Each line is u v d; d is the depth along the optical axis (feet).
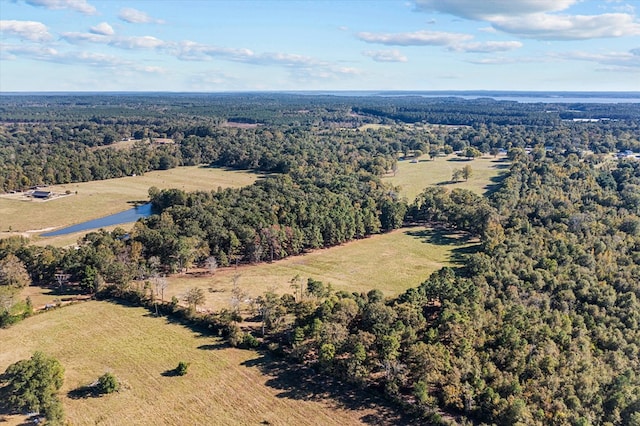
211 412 257.55
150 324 349.20
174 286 418.31
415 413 256.11
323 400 268.21
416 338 292.40
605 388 261.85
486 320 311.68
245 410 259.39
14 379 253.24
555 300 350.43
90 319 354.74
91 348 316.19
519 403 240.12
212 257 456.04
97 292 394.11
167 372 292.40
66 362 299.79
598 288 354.33
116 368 295.28
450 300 335.47
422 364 270.05
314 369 296.92
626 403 247.70
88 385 277.23
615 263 405.18
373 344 289.94
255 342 318.45
